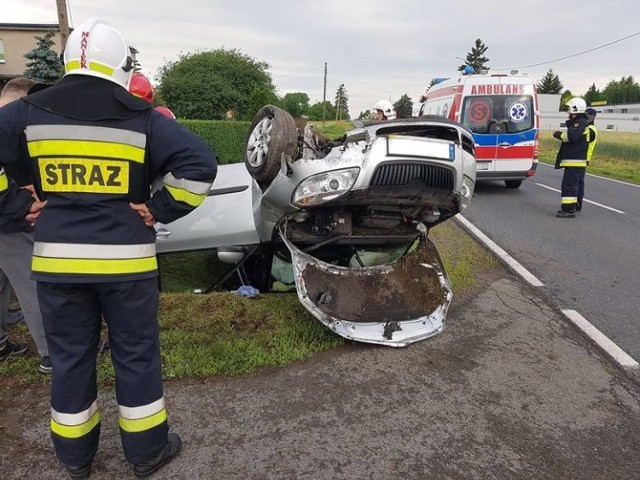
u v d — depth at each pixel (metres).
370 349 3.76
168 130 2.21
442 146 3.80
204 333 3.84
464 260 6.20
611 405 3.21
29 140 2.11
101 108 2.12
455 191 3.98
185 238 4.72
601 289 5.41
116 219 2.17
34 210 2.23
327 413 2.98
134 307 2.26
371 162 3.66
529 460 2.67
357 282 4.06
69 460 2.34
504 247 7.00
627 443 2.84
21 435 2.72
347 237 4.32
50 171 2.11
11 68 32.44
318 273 3.98
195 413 2.94
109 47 2.20
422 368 3.53
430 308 4.14
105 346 3.51
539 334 4.19
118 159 2.13
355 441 2.75
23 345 3.58
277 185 3.88
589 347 4.02
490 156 11.76
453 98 12.09
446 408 3.08
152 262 2.32
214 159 2.31
